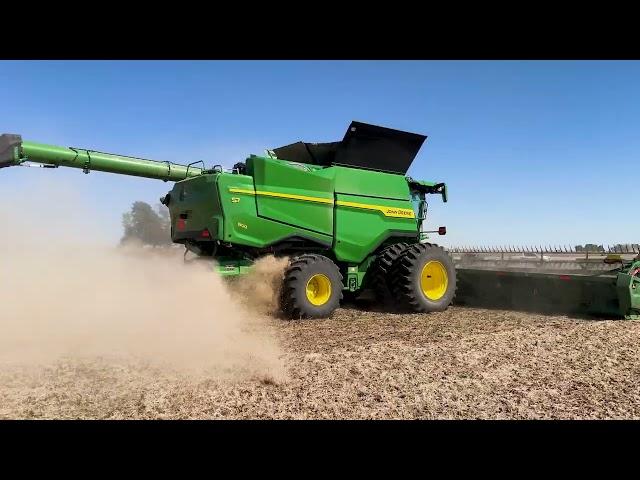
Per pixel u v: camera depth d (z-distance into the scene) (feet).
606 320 25.62
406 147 32.45
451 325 24.88
